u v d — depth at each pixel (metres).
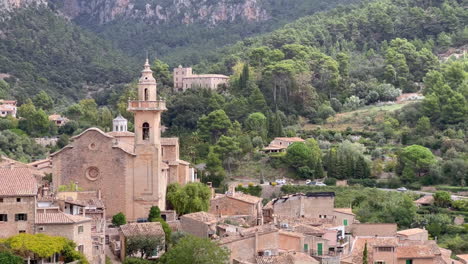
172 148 177.75
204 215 151.62
